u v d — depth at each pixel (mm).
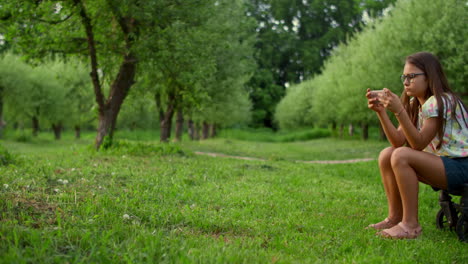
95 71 12008
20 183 4695
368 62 22406
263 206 4691
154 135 46000
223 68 19594
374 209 4922
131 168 7391
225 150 20328
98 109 12398
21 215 3143
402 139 3613
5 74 29031
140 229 3121
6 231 2623
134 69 12758
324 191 6246
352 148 24141
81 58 13797
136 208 3900
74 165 7363
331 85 33406
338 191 6332
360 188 6875
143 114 36875
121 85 12594
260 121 67000
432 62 3520
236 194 5379
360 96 23750
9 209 3232
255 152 20250
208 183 6195
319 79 41812
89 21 11398
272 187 6297
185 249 2707
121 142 12344
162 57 11242
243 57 23000
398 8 18328
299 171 9375
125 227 3135
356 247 3096
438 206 5402
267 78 65375
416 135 3375
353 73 25422
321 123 43125
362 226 3971
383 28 19812
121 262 2426
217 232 3455
